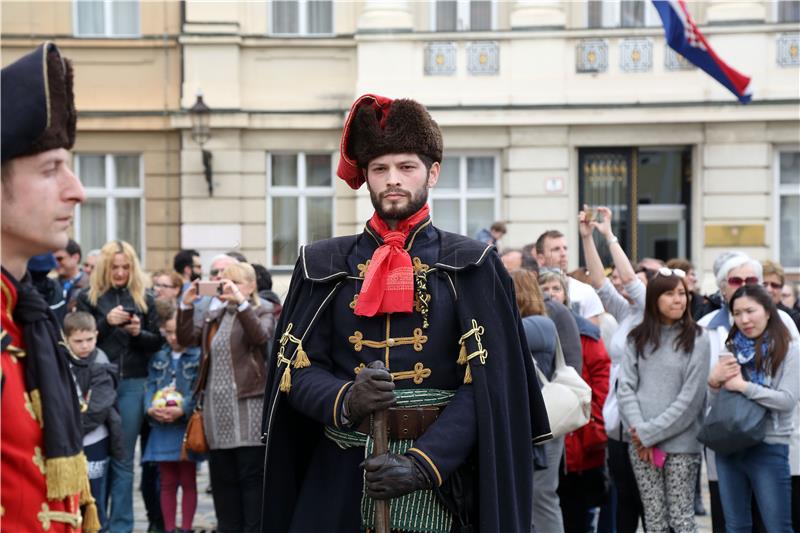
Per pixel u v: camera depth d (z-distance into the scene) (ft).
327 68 49.08
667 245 50.52
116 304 22.52
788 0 47.80
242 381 20.30
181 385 22.24
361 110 10.65
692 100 47.42
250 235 49.16
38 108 7.37
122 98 49.42
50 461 7.50
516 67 48.11
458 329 10.32
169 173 49.80
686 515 18.01
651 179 50.60
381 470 9.43
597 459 18.94
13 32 49.06
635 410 18.04
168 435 22.16
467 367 10.15
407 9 48.62
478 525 10.31
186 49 48.65
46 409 7.55
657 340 18.15
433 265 10.44
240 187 48.93
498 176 49.08
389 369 10.17
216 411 20.26
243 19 49.03
